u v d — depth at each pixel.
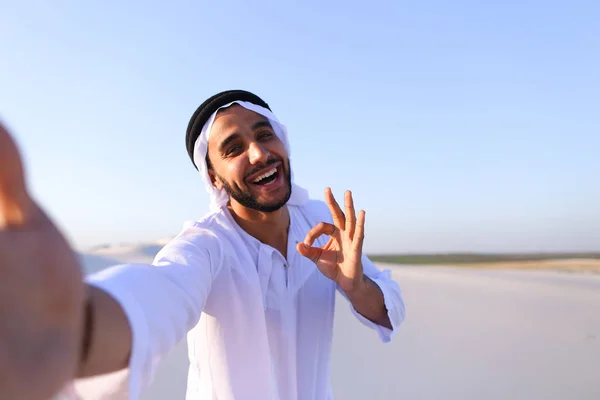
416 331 2.41
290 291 0.68
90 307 0.29
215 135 0.70
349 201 0.63
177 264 0.52
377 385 1.58
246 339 0.62
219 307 0.62
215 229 0.67
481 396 1.50
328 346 0.71
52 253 0.22
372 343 2.16
